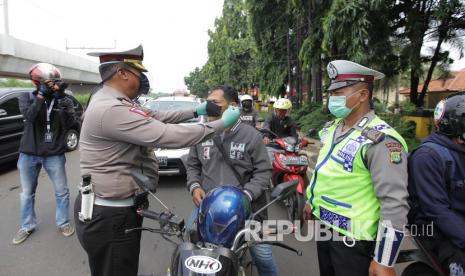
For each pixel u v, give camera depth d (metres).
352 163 1.82
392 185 1.68
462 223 1.74
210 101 2.34
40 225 4.39
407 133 8.69
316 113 11.51
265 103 27.30
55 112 3.94
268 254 2.41
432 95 21.12
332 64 1.97
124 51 1.92
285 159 4.82
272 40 16.03
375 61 8.96
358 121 1.92
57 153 3.97
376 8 8.21
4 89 7.62
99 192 1.94
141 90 2.12
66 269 3.33
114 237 2.00
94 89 2.04
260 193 2.37
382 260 1.71
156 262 3.48
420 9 9.36
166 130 1.78
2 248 3.76
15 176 7.08
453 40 9.95
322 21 9.80
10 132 7.37
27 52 24.12
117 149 1.91
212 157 2.47
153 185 2.15
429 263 2.01
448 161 1.78
